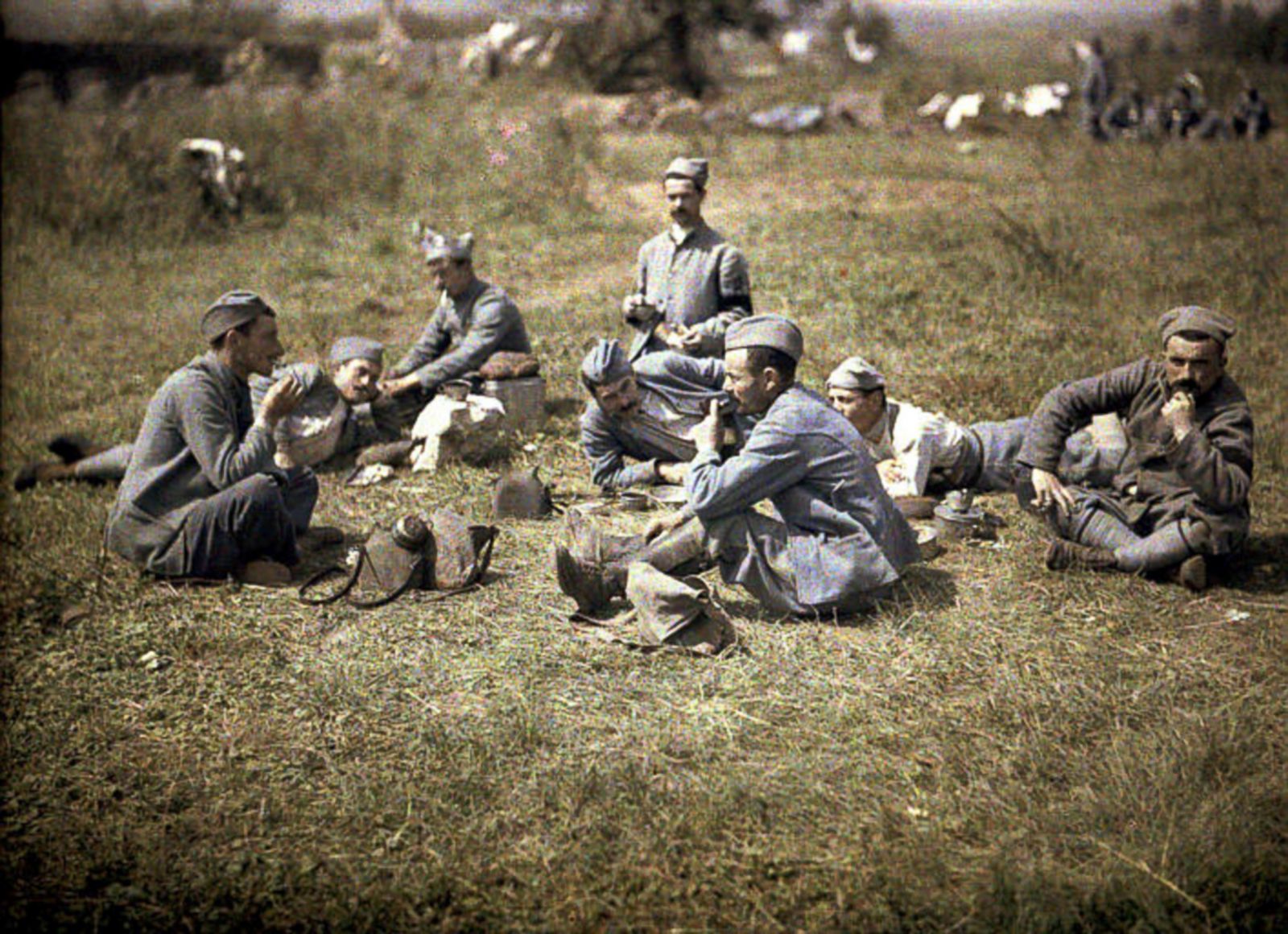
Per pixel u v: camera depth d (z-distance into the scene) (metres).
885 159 17.20
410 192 14.88
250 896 3.57
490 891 3.58
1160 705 4.47
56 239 12.92
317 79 20.22
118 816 3.97
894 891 3.48
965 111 19.58
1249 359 8.44
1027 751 4.15
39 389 8.75
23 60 17.06
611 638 4.95
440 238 7.55
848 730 4.33
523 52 23.89
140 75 17.86
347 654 4.94
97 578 5.56
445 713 4.51
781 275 10.95
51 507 6.62
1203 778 4.00
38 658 4.94
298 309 10.66
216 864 3.70
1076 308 9.77
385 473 6.88
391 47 21.42
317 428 6.99
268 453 5.55
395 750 4.29
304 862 3.71
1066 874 3.56
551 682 4.68
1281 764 4.11
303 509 6.03
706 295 7.13
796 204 14.36
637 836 3.76
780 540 5.07
